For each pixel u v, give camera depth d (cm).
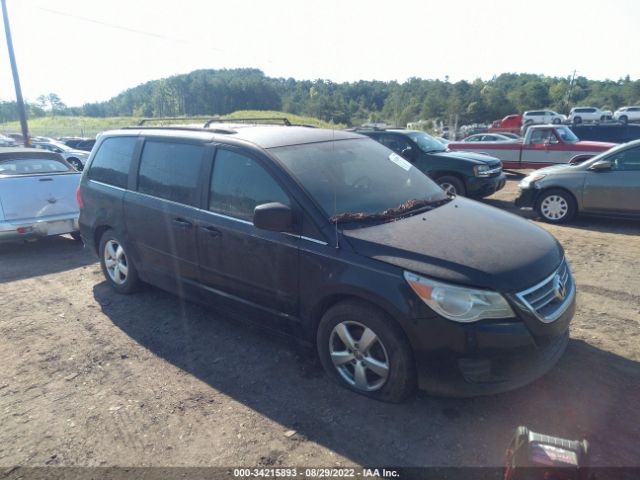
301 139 420
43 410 336
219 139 416
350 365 343
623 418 306
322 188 364
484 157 1064
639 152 785
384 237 326
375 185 397
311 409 326
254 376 370
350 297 329
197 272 429
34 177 721
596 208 823
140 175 483
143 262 494
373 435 298
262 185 375
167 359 400
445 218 369
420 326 294
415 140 1084
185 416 323
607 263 609
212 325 461
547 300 310
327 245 332
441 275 291
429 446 287
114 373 381
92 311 503
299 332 366
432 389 304
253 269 378
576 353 385
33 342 438
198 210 418
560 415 311
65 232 738
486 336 285
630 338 408
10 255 739
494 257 310
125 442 300
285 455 284
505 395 333
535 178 884
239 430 308
